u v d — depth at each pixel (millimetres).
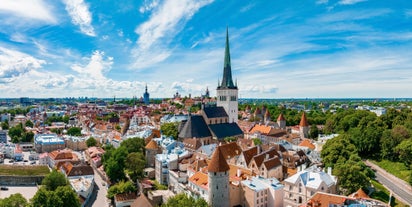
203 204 103562
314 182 121188
